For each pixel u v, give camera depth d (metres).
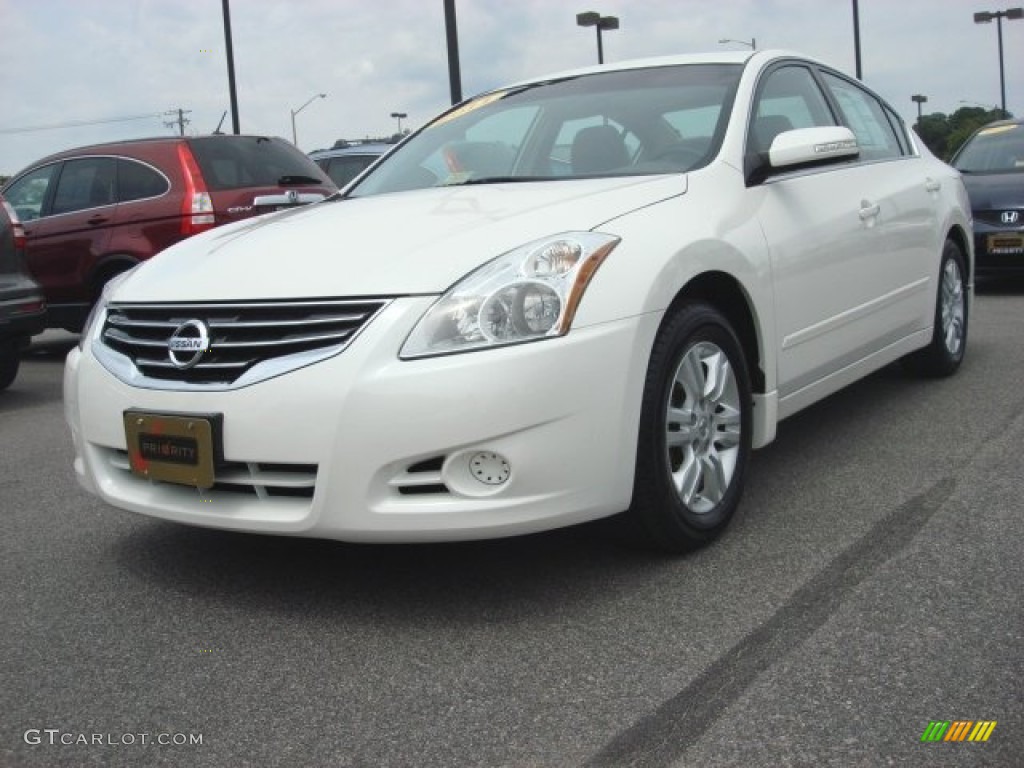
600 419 2.79
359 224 3.29
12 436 5.77
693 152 3.69
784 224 3.70
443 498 2.71
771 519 3.56
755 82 4.04
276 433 2.74
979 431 4.57
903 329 4.86
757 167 3.74
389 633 2.81
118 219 8.01
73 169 8.32
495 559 3.28
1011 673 2.41
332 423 2.69
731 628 2.72
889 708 2.28
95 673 2.66
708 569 3.13
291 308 2.84
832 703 2.31
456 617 2.88
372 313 2.75
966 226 5.68
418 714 2.38
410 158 4.31
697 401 3.21
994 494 3.70
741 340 3.57
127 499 3.11
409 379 2.66
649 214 3.15
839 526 3.46
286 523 2.80
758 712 2.29
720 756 2.13
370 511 2.71
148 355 3.07
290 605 3.03
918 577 2.99
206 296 2.98
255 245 3.27
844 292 4.13
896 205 4.68
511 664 2.59
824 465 4.18
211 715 2.43
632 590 3.00
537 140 4.04
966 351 6.53
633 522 3.08
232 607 3.04
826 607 2.81
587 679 2.49
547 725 2.30
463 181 3.96
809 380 3.95
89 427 3.16
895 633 2.64
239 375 2.84
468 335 2.69
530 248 2.85
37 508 4.21
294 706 2.45
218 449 2.82
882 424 4.79
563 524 2.78
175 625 2.93
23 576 3.38
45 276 8.34
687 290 3.25
